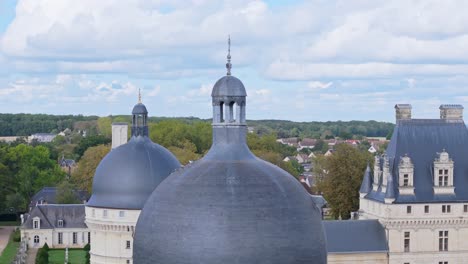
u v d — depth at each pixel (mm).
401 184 150375
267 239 63344
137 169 140125
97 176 143500
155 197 67125
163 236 64312
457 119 157125
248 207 64125
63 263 183250
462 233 153000
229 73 72750
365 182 160500
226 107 70688
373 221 152125
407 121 155250
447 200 151250
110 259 141625
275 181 66688
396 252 149750
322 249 66250
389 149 156375
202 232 63188
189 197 64875
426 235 151625
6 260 184375
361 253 148250
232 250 62625
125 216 139000
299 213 65375
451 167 152000
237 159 69188
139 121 144750
